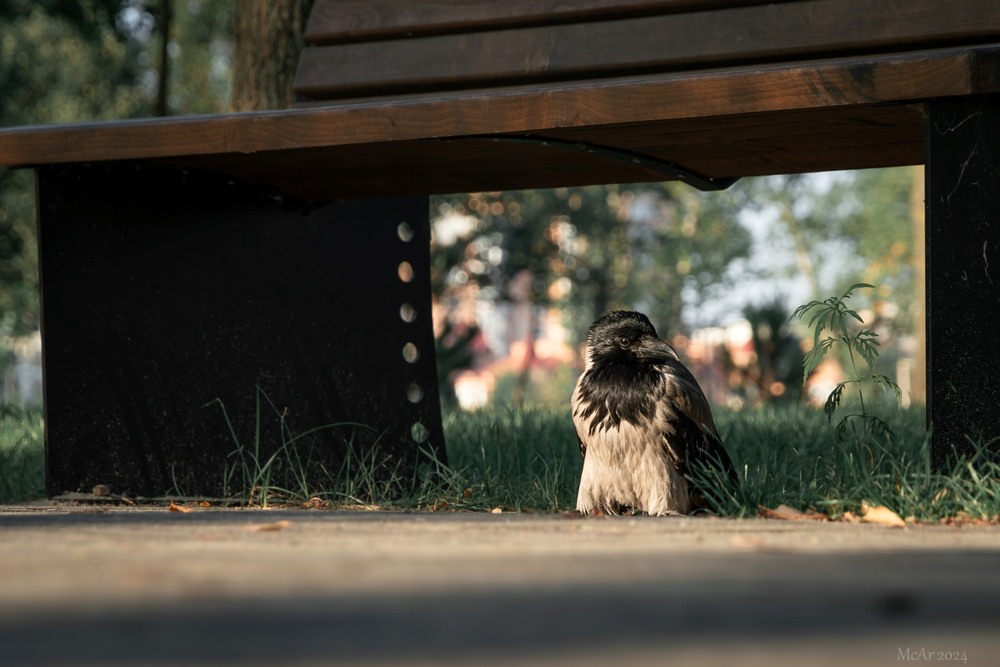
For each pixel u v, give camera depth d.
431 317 8.58
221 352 7.54
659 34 7.17
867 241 53.53
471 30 7.77
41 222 6.91
